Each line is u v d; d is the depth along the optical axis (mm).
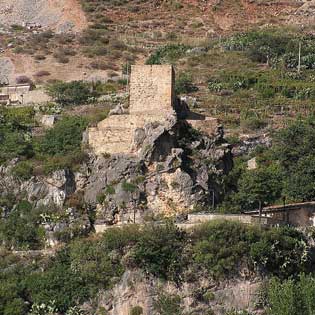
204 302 87500
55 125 121000
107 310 88125
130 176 98625
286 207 99875
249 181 98562
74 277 90125
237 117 145875
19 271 92188
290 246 90250
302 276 85688
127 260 89312
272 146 124938
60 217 97625
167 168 98062
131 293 88062
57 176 100812
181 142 100562
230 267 88125
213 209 97438
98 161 101125
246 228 90250
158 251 88562
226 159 102562
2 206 100188
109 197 98188
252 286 88188
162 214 96812
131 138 101500
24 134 118062
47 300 88875
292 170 105062
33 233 97562
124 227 92500
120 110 114250
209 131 103188
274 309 83750
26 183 101625
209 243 88875
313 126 117062
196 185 97562
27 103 154125
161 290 87938
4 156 106062
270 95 158750
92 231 96875
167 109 101750
